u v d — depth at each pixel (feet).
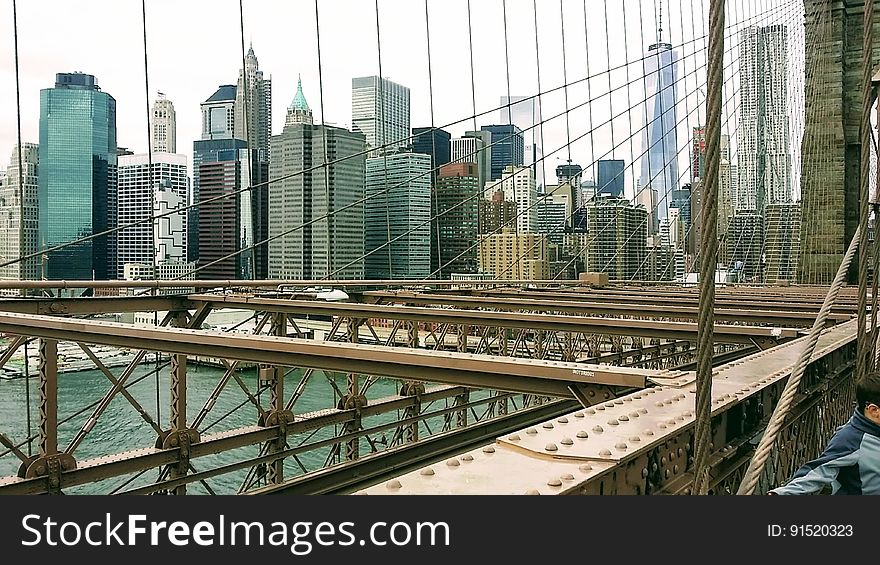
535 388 14.73
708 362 6.75
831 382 18.75
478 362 15.11
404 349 16.58
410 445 37.01
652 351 58.34
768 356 16.83
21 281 32.22
